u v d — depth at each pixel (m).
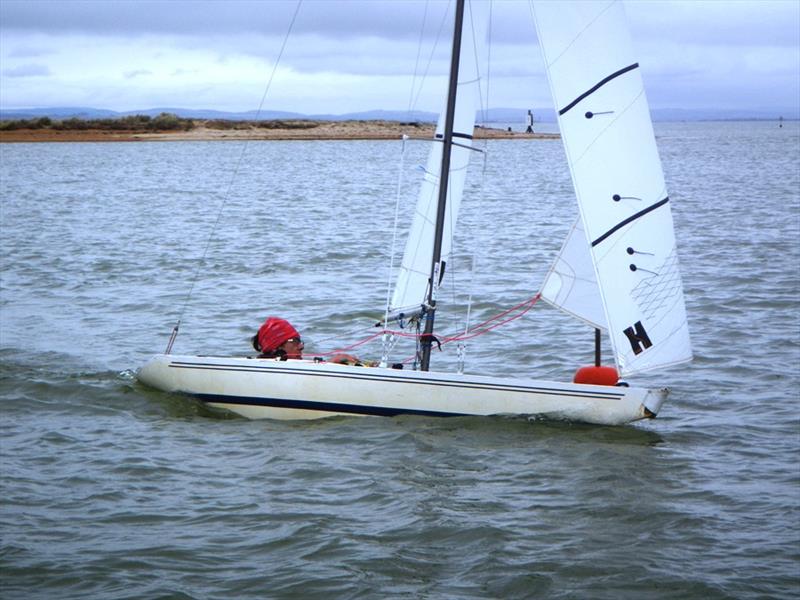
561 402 15.05
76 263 31.47
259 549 10.68
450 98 15.18
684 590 9.88
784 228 39.50
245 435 14.55
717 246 34.47
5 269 30.20
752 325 22.14
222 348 20.25
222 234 39.78
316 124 196.62
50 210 50.41
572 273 15.36
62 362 18.69
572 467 13.27
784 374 18.08
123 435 14.50
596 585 9.97
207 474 12.90
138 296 25.84
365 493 12.28
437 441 14.23
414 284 15.66
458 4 15.09
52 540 10.83
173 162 103.25
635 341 14.72
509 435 14.54
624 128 14.51
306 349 20.33
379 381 15.13
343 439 14.30
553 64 14.48
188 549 10.62
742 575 10.19
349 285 27.67
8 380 17.17
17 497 12.03
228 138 170.00
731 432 14.86
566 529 11.28
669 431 14.91
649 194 14.59
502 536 11.04
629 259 14.63
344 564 10.34
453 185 15.53
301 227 42.47
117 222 44.41
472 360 19.48
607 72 14.45
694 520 11.54
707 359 19.27
